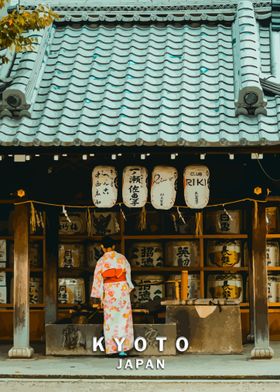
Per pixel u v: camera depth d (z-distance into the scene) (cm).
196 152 1070
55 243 1312
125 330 1156
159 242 1362
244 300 1352
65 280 1359
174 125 1079
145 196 1112
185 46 1255
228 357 1157
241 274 1357
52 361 1130
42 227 1360
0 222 1373
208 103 1123
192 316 1194
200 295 1342
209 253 1352
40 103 1138
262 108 1091
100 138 1047
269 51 1284
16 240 1154
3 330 1352
